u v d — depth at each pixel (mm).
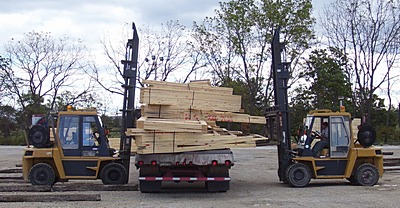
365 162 14164
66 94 46688
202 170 12344
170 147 11828
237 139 12086
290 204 10656
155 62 43219
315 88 44500
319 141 13930
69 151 13086
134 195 12156
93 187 12969
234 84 43375
